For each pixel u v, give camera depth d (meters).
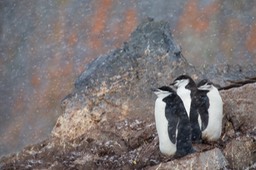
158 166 14.65
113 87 17.92
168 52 18.23
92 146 16.72
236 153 14.94
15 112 21.20
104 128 17.14
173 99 14.83
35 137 20.72
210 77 17.83
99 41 21.88
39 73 21.67
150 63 18.14
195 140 14.70
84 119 17.45
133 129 16.92
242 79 17.75
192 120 14.71
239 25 21.73
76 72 21.48
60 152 16.81
